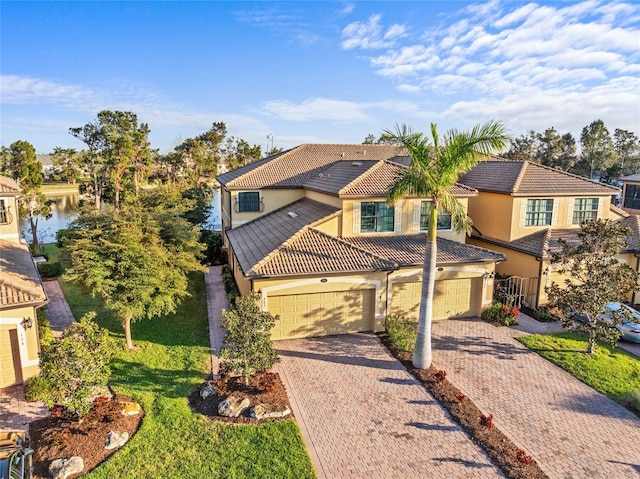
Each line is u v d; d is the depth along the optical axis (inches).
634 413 544.7
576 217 1011.9
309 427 510.3
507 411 547.5
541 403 566.3
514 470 438.9
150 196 1088.2
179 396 567.2
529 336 773.3
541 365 670.5
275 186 1168.2
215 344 732.0
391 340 736.3
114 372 625.3
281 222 1016.2
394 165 1009.5
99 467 432.8
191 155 3191.4
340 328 778.8
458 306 855.7
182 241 759.7
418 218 914.7
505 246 979.3
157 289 698.2
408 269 796.0
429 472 438.3
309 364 668.1
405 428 510.6
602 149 2356.1
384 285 781.3
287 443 474.0
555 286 741.9
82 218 698.8
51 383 477.1
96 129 2498.8
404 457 460.1
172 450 460.4
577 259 696.4
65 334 492.4
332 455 461.7
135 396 564.7
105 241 641.6
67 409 520.4
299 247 797.9
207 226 1678.2
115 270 663.1
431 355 671.8
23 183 1616.6
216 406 541.3
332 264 755.4
